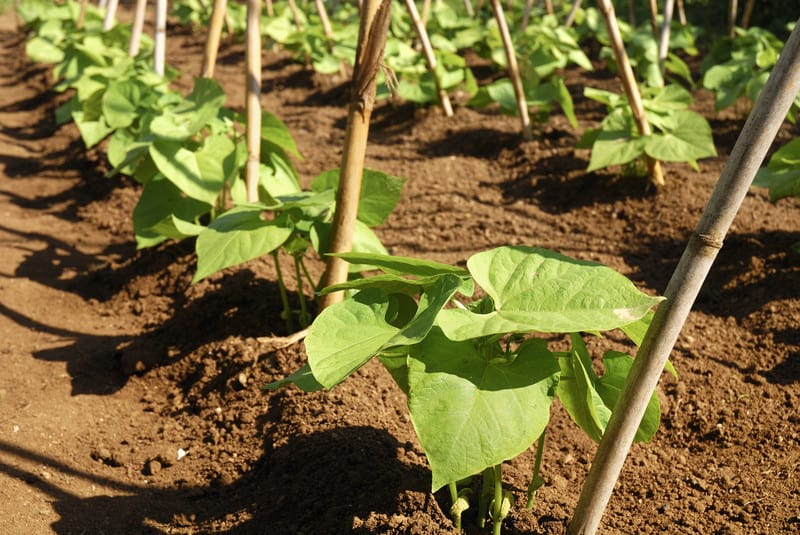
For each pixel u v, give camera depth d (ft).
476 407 2.47
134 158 4.27
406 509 2.89
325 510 3.01
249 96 4.14
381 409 3.46
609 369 2.81
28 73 9.88
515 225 4.89
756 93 5.88
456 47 8.57
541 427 2.47
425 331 2.40
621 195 5.06
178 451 3.44
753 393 3.58
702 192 4.97
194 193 4.00
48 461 3.33
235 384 3.67
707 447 3.38
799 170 4.13
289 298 4.10
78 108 5.83
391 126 6.87
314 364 2.49
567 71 8.50
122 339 4.11
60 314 4.33
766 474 3.20
